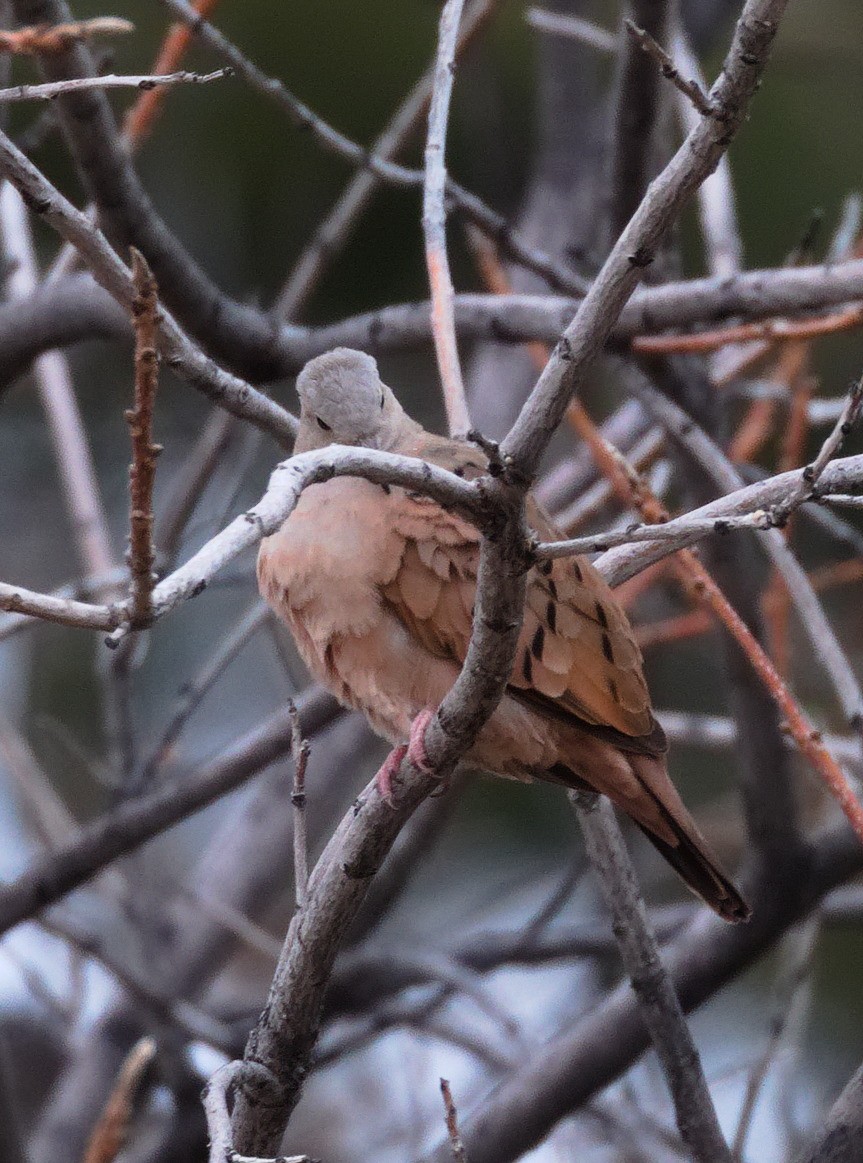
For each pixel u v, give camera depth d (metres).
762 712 9.96
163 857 16.75
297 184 15.05
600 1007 10.36
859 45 15.04
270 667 16.78
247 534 4.95
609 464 8.34
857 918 12.81
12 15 8.68
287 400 15.38
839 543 15.21
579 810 8.23
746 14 5.41
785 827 10.28
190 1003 13.03
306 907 6.74
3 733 11.65
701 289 9.18
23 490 17.05
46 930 11.67
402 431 8.72
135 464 4.71
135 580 4.71
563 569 7.85
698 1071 8.12
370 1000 12.07
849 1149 7.19
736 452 10.58
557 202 15.52
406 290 15.36
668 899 15.66
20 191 6.25
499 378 15.29
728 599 9.96
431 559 7.91
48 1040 14.73
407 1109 13.13
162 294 9.83
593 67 15.62
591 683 7.77
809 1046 14.15
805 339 8.78
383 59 14.58
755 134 14.66
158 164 15.02
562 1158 9.91
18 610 4.67
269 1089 6.79
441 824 11.94
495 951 12.79
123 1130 8.09
